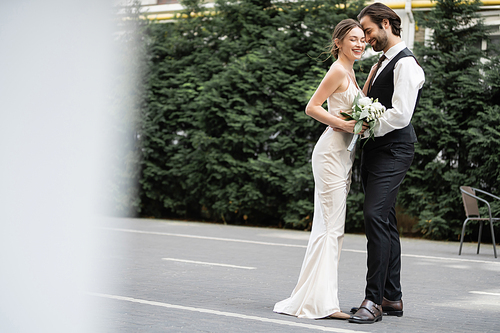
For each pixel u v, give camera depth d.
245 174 14.14
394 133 4.66
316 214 4.75
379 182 4.64
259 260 7.90
